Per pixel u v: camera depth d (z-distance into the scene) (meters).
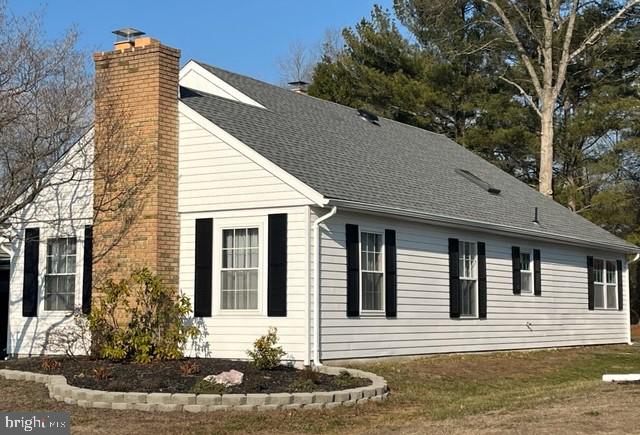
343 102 39.12
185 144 17.16
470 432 10.21
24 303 18.81
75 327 17.41
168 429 10.91
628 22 37.06
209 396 11.97
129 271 16.84
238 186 16.53
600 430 10.05
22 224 19.05
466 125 39.38
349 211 16.41
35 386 13.66
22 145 17.45
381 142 23.22
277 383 13.35
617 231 39.34
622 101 35.84
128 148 17.08
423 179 21.28
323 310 15.84
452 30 39.00
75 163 17.97
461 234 20.09
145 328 15.69
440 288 19.20
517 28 37.34
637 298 43.28
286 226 15.97
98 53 17.56
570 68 37.59
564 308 24.31
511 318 21.81
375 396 13.37
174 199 17.06
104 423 11.20
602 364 20.70
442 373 16.80
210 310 16.59
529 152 37.47
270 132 18.33
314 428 11.24
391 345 17.53
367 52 39.97
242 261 16.48
